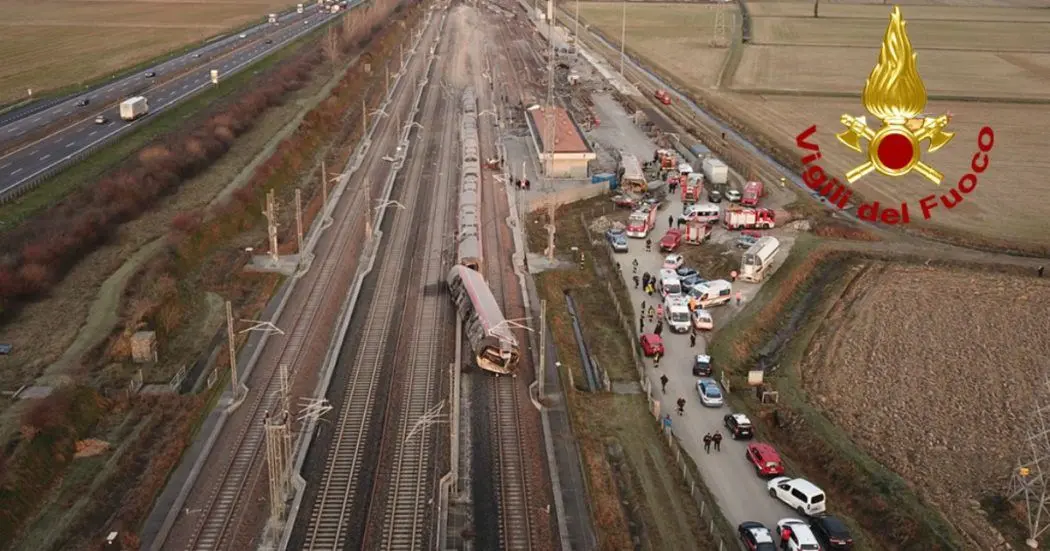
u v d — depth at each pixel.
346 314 90.50
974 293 101.38
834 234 119.06
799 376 82.50
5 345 78.44
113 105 169.12
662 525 60.44
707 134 170.12
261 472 64.06
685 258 110.12
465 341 84.38
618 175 138.50
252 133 155.75
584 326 92.12
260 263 103.56
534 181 137.00
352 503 60.69
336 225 117.88
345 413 72.06
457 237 109.38
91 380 74.88
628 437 71.00
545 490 63.22
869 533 60.75
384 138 165.00
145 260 96.75
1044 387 76.94
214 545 56.38
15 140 139.38
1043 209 127.44
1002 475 66.19
